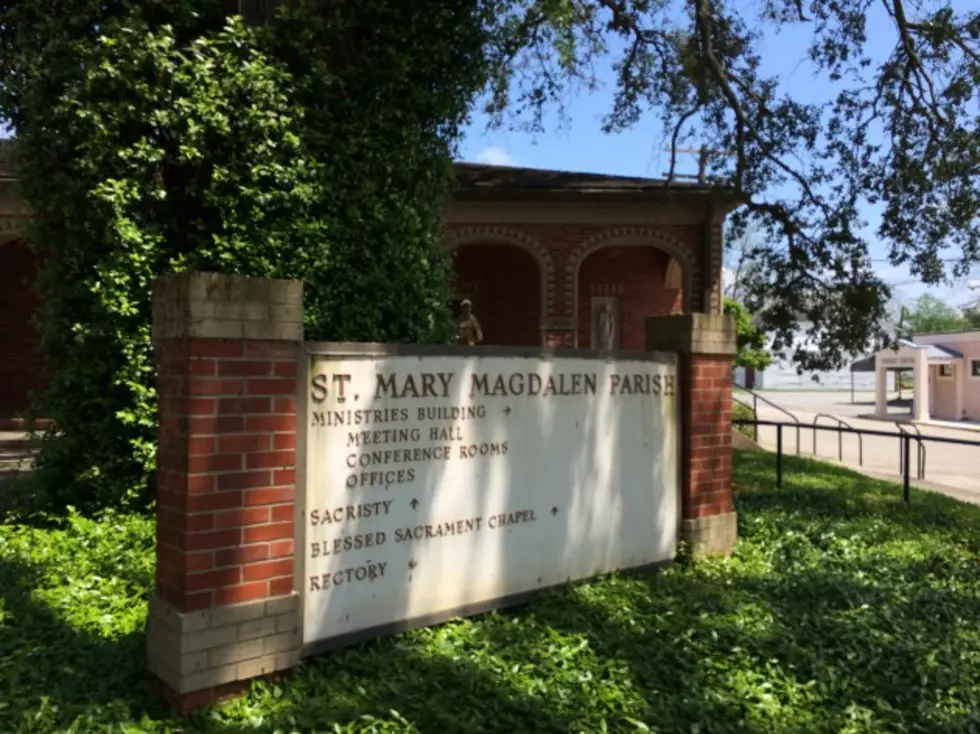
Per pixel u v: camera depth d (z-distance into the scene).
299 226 6.07
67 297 6.10
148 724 3.07
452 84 6.88
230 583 3.32
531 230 14.23
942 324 75.19
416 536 4.00
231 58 5.95
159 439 3.45
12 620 3.94
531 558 4.58
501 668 3.69
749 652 4.08
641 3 12.35
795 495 8.64
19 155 6.16
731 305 21.84
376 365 3.84
